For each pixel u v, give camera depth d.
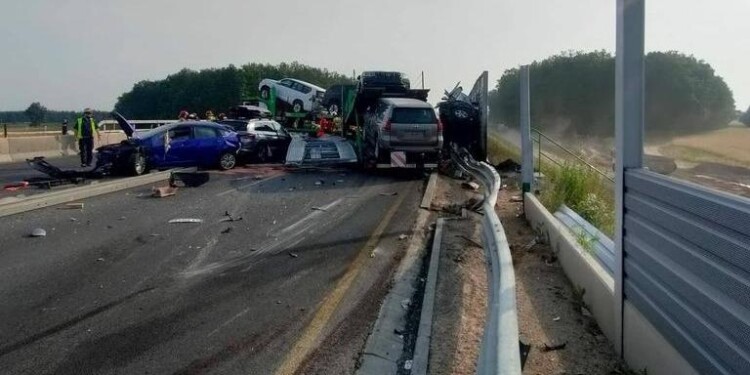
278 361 4.83
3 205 10.97
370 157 18.70
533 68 24.08
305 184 15.76
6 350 4.99
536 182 12.95
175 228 9.93
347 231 9.79
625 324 4.55
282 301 6.28
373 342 5.18
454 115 19.75
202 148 18.28
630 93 4.41
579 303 5.91
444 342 5.12
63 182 15.12
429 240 9.28
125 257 8.02
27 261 7.75
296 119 31.75
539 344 4.98
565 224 8.45
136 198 13.11
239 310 5.99
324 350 5.05
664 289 3.80
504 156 22.94
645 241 4.13
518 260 7.72
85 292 6.51
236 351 5.01
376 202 12.86
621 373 4.39
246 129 21.28
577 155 13.17
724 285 3.04
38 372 4.60
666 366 3.78
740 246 2.88
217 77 106.56
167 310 5.96
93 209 11.68
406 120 17.27
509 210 11.67
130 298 6.32
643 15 4.35
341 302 6.25
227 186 15.23
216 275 7.20
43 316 5.77
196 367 4.70
